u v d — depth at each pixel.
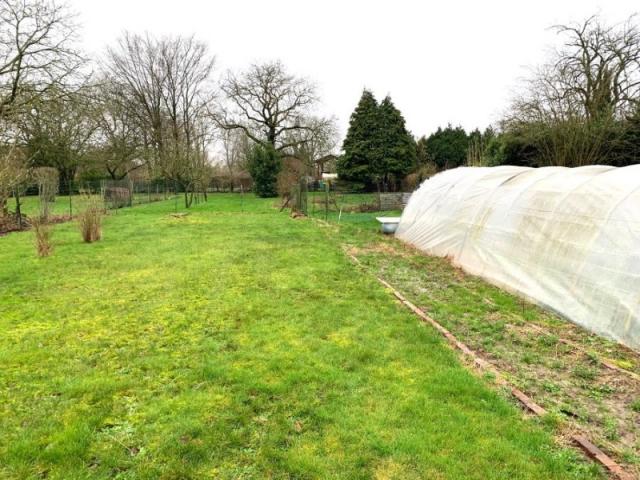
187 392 3.55
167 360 4.16
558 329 5.15
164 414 3.22
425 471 2.61
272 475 2.59
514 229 7.24
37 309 5.73
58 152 27.70
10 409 3.29
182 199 29.89
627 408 3.41
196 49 38.50
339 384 3.68
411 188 29.45
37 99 17.23
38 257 9.08
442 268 8.45
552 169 8.21
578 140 15.64
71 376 3.84
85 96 18.56
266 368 3.98
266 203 25.98
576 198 6.23
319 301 6.12
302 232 13.16
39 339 4.70
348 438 2.93
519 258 6.84
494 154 19.67
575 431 3.03
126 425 3.09
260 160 31.89
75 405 3.35
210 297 6.27
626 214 5.23
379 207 21.45
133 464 2.68
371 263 8.83
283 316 5.47
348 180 31.38
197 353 4.33
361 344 4.57
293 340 4.68
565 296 5.62
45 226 10.23
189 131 38.12
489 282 7.30
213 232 12.98
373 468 2.64
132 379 3.77
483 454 2.76
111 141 33.97
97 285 6.91
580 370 4.04
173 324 5.16
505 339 4.85
